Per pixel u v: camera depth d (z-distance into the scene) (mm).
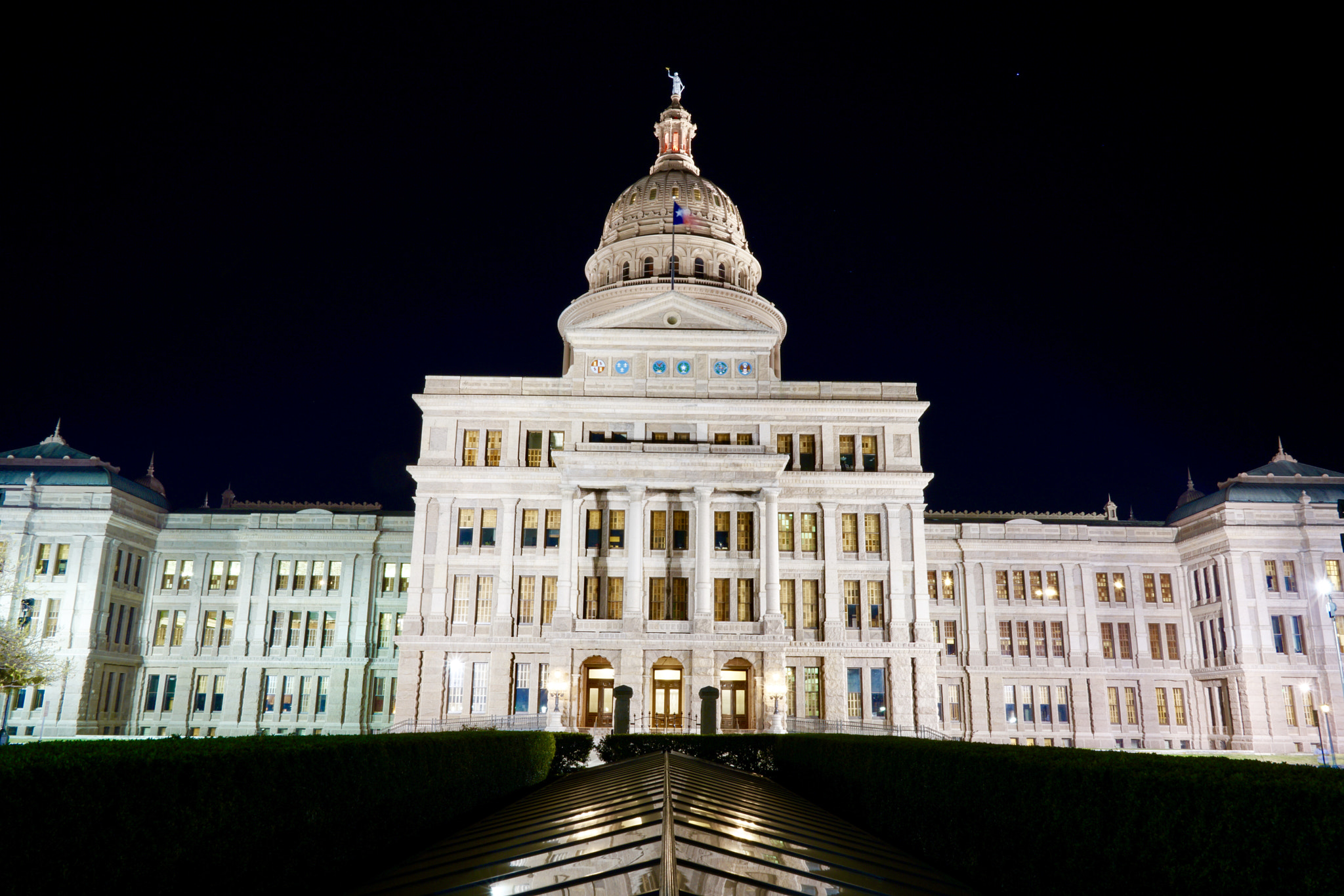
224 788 13867
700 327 74500
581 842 15125
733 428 72000
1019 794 16734
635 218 102375
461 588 69000
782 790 33656
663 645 62625
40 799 10594
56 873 10766
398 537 83500
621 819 16672
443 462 71062
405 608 82625
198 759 13352
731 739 44469
